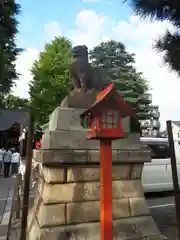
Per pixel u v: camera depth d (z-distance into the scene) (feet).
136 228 11.07
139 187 11.89
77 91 12.46
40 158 11.17
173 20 10.07
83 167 10.82
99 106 7.82
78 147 10.89
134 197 11.63
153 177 23.27
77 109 11.38
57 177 10.52
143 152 11.89
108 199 7.88
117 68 62.03
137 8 10.09
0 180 37.29
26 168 9.66
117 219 11.07
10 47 60.18
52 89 62.34
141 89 66.90
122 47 65.51
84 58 12.68
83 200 10.79
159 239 11.03
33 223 11.41
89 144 11.04
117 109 7.96
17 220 13.87
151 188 22.90
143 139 24.61
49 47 73.97
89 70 12.75
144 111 66.74
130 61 67.36
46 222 10.07
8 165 41.98
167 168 24.20
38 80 65.82
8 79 61.41
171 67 10.09
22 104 91.35
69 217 10.40
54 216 10.23
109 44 64.18
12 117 79.20
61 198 10.50
